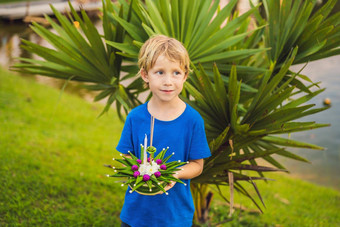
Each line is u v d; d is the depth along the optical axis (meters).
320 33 2.58
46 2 15.66
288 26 2.76
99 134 7.18
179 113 1.81
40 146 5.65
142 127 1.83
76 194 4.34
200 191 3.53
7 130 6.02
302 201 5.17
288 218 4.52
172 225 1.92
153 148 1.70
